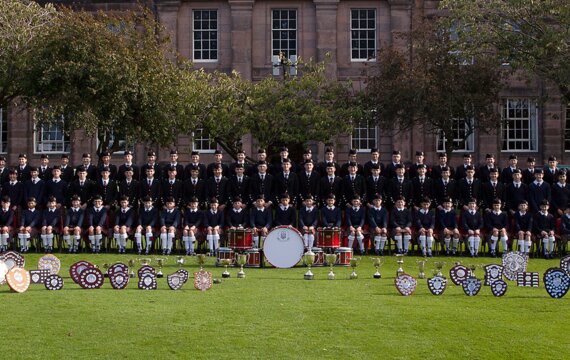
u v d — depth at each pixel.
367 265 26.17
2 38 37.38
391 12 54.03
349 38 54.28
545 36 38.69
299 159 52.75
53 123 39.78
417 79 43.78
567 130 55.03
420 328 16.22
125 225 29.50
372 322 16.64
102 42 39.09
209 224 29.11
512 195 30.17
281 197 28.83
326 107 45.03
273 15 54.59
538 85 54.09
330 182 29.95
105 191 30.31
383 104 45.28
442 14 53.47
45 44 38.09
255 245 27.97
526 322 16.84
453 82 44.44
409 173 31.09
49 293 19.61
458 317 17.14
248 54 54.25
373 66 50.34
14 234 29.66
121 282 20.55
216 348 14.78
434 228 29.38
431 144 53.59
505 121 52.38
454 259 27.97
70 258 27.53
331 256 23.05
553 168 31.08
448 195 30.08
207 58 54.78
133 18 45.06
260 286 21.22
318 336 15.59
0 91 38.97
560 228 29.36
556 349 15.02
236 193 29.83
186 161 53.16
